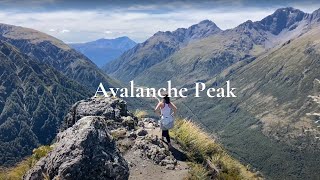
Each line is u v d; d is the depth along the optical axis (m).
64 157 12.32
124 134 19.69
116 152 13.38
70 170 11.95
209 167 17.86
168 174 16.09
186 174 16.06
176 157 18.03
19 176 15.95
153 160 17.27
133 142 18.94
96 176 12.31
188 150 19.14
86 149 12.48
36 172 13.09
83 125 13.38
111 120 21.48
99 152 12.70
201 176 16.03
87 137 12.69
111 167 12.62
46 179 12.59
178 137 20.33
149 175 15.80
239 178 18.05
